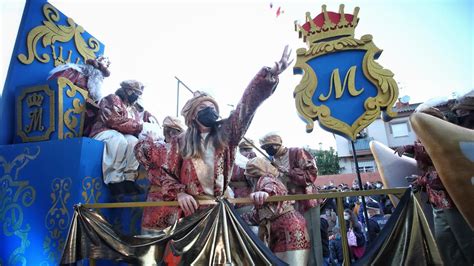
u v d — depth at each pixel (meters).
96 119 4.72
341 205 2.36
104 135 4.31
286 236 3.09
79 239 2.93
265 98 2.71
